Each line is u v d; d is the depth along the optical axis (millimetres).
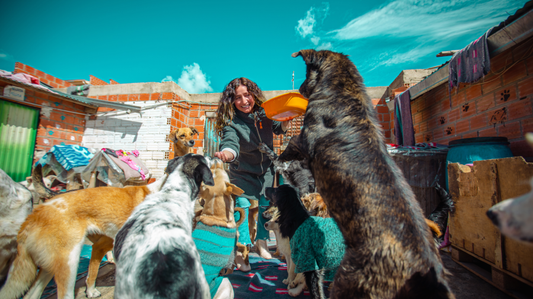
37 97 7449
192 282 1214
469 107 4363
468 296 2281
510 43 3318
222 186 1994
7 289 1987
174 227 1428
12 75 6996
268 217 2812
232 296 1824
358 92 1948
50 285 2744
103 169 5430
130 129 8086
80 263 3334
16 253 2271
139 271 1176
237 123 3008
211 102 8430
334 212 1656
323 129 1880
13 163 7000
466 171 2869
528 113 3301
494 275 2428
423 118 5891
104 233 2426
